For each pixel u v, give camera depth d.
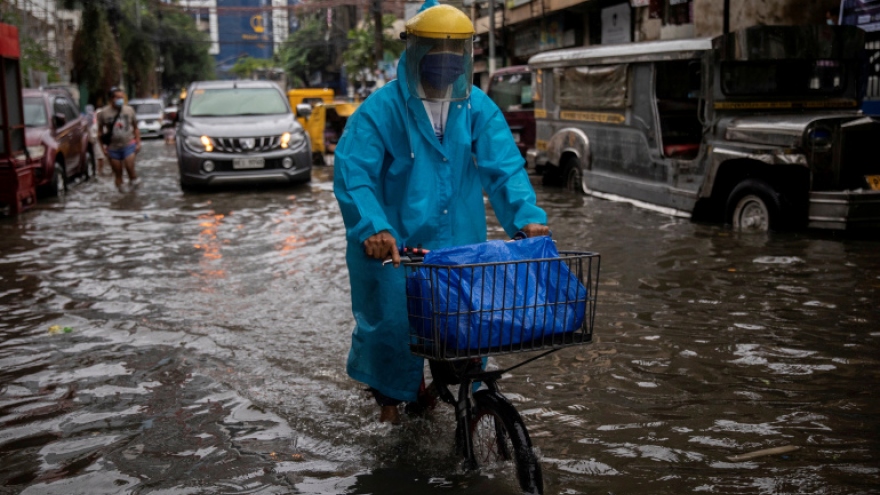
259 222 10.94
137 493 3.46
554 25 26.67
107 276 7.74
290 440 3.98
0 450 3.93
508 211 3.69
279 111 15.69
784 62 9.55
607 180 11.74
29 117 14.30
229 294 6.95
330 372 4.97
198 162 14.27
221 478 3.58
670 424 4.05
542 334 3.16
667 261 7.64
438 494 3.36
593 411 4.25
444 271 3.11
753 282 6.80
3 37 11.53
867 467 3.54
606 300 6.36
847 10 12.76
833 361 4.89
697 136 10.77
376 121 3.66
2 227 10.81
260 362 5.18
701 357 5.04
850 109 9.85
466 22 3.57
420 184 3.68
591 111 12.03
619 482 3.45
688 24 17.58
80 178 16.83
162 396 4.62
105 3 38.59
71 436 4.09
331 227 10.40
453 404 3.70
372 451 3.81
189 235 9.99
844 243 8.30
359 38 49.41
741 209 9.30
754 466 3.57
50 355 5.39
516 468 3.23
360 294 3.80
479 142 3.78
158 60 73.12
